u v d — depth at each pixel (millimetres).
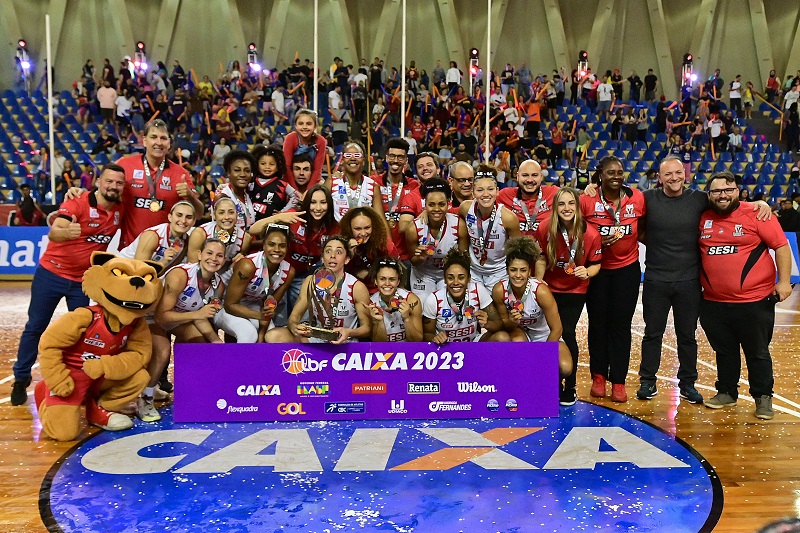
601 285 4898
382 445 3914
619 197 4812
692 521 3002
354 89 15266
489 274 4930
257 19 19828
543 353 4465
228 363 4328
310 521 2963
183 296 4387
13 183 14773
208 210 11695
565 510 3094
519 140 14984
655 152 16250
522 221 5023
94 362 4035
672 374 5789
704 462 3699
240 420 4348
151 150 4875
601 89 17438
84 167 14875
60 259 4676
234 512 3049
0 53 18484
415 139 14914
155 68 18688
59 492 3264
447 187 4785
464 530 2893
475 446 3912
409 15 19969
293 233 4891
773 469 3615
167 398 4914
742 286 4535
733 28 19562
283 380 4355
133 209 4922
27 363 4734
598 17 19406
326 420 4379
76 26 18859
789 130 17062
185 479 3418
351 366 4379
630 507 3131
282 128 16016
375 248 4758
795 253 12102
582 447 3912
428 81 17562
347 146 5066
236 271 4539
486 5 19906
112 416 4188
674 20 19719
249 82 16859
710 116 16578
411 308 4383
